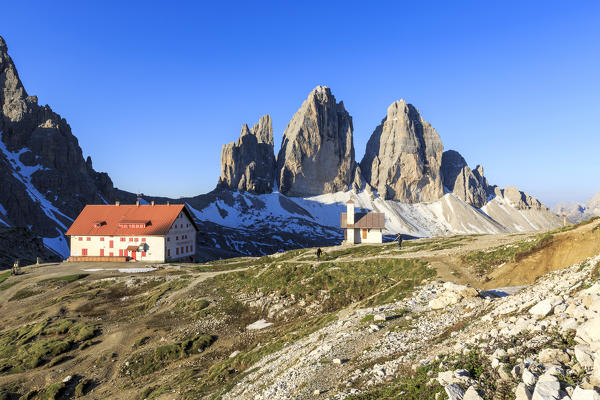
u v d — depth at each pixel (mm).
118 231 93438
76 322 45938
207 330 40469
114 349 38094
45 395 30844
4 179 162375
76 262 88625
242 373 24969
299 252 75438
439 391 11430
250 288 49812
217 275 58375
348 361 18469
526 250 37469
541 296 16625
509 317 15734
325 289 43969
